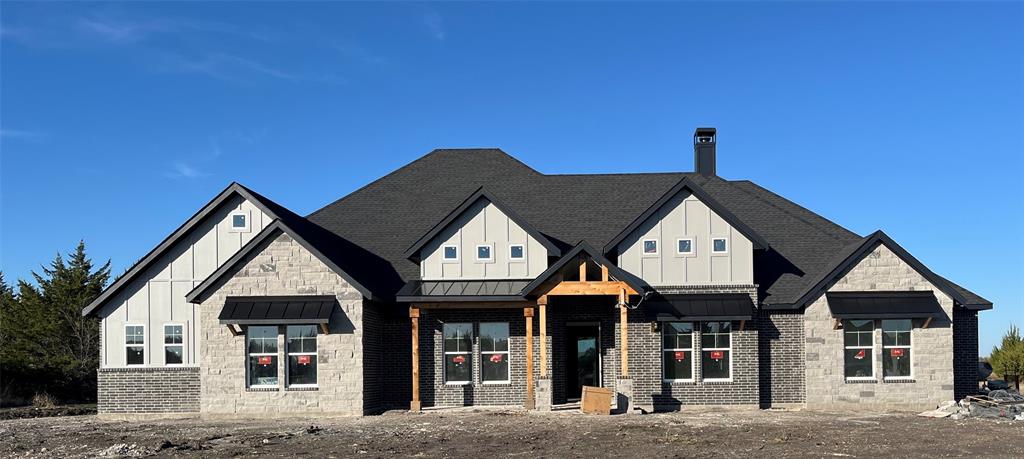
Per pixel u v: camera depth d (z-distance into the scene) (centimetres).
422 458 1658
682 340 2644
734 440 1864
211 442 1947
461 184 3331
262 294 2555
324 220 3173
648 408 2595
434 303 2623
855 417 2369
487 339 2725
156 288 2752
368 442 1897
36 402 3503
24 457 1767
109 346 2731
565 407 2602
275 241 2572
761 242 2659
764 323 2673
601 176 3334
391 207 3228
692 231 2680
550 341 2656
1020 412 2327
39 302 4825
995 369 3469
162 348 2723
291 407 2523
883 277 2594
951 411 2381
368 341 2600
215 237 2775
